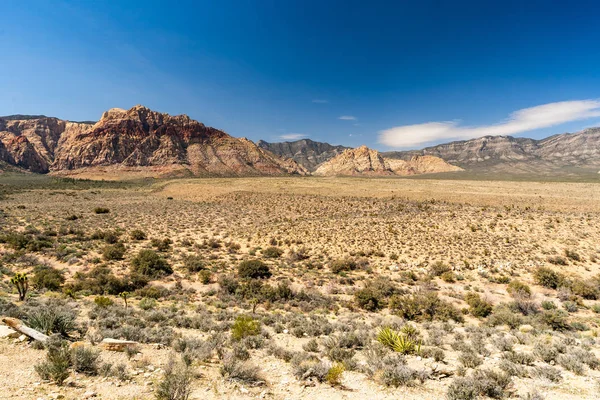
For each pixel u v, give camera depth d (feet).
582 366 35.94
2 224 180.24
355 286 102.68
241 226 213.46
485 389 28.04
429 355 41.04
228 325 55.42
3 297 58.29
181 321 54.65
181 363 32.22
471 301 82.17
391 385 30.32
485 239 159.84
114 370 27.76
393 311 78.95
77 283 86.38
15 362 27.71
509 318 69.26
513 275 111.96
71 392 23.61
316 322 60.23
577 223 187.11
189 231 192.34
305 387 29.37
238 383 28.84
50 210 259.80
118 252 122.93
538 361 39.17
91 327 44.32
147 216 246.88
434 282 106.32
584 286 95.35
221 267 118.93
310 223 215.51
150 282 96.48
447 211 258.16
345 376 32.73
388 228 188.75
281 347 43.16
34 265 107.04
